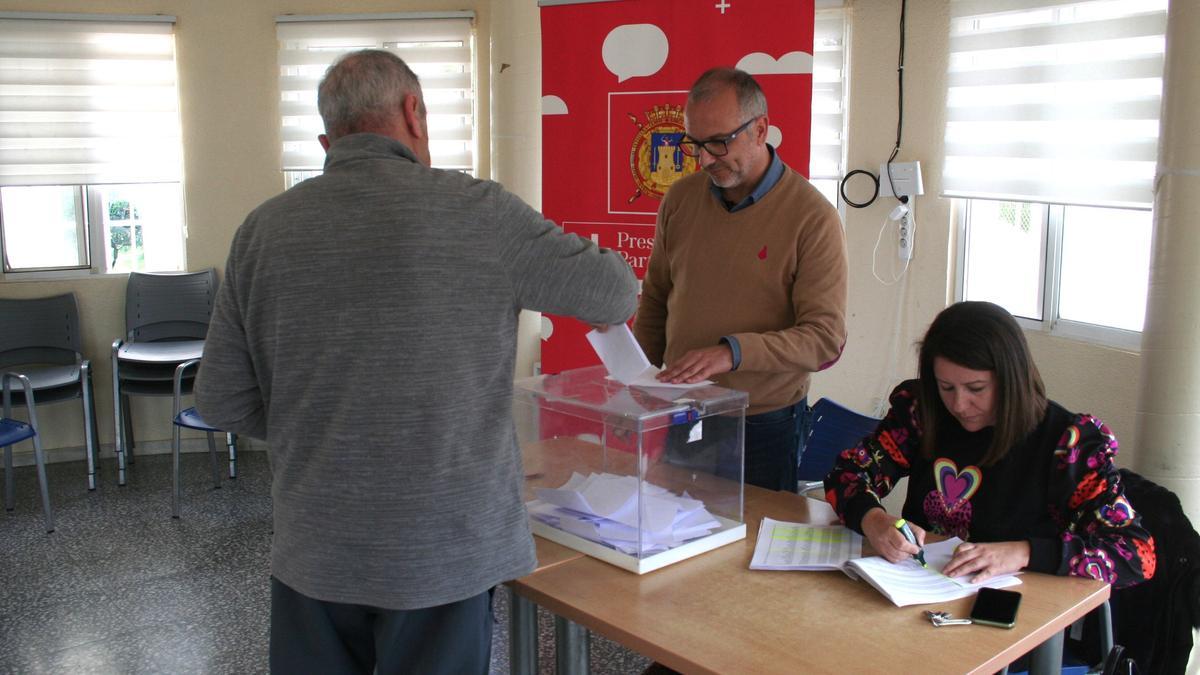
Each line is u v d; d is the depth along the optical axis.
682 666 1.39
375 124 1.48
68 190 4.90
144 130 4.83
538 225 1.49
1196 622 1.81
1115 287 3.02
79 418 4.99
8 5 4.66
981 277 3.59
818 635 1.45
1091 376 3.05
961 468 1.82
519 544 1.50
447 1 4.75
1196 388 2.37
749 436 2.31
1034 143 3.11
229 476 4.74
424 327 1.39
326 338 1.41
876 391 3.79
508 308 1.47
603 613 1.53
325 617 1.50
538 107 4.14
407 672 1.48
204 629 3.16
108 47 4.73
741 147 2.14
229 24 4.82
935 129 3.50
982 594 1.55
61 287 4.86
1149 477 2.45
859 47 3.63
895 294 3.70
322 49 4.80
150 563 3.70
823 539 1.82
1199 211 2.32
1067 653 2.06
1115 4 2.82
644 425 1.66
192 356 4.51
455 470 1.42
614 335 1.75
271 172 4.96
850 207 3.74
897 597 1.55
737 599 1.58
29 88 4.67
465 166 4.81
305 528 1.45
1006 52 3.21
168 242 5.06
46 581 3.54
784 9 3.06
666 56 3.23
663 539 1.73
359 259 1.39
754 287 2.26
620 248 3.40
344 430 1.41
